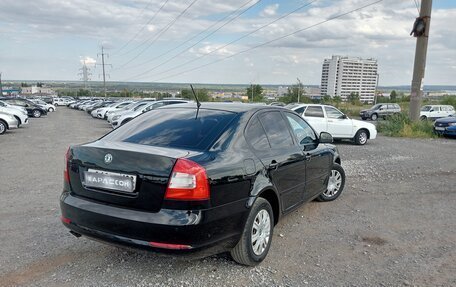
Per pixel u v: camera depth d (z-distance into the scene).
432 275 3.65
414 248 4.30
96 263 3.73
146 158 3.09
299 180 4.62
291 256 4.00
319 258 3.97
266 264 3.80
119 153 3.21
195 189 2.99
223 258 3.89
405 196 6.61
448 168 9.47
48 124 24.09
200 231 3.02
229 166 3.31
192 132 3.65
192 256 3.06
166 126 3.86
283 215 4.30
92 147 3.42
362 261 3.93
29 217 5.08
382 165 9.79
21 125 22.08
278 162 4.04
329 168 5.73
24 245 4.14
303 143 4.94
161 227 2.96
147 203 3.07
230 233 3.32
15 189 6.61
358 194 6.68
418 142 16.17
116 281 3.39
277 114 4.57
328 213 5.53
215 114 3.97
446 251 4.23
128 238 3.09
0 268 3.59
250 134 3.87
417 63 19.70
